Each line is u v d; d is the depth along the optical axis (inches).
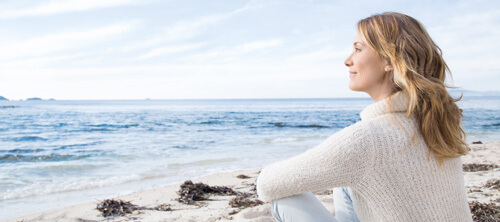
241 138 656.4
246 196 196.2
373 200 44.1
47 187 246.5
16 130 871.7
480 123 957.8
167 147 519.5
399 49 45.8
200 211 166.7
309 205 54.9
